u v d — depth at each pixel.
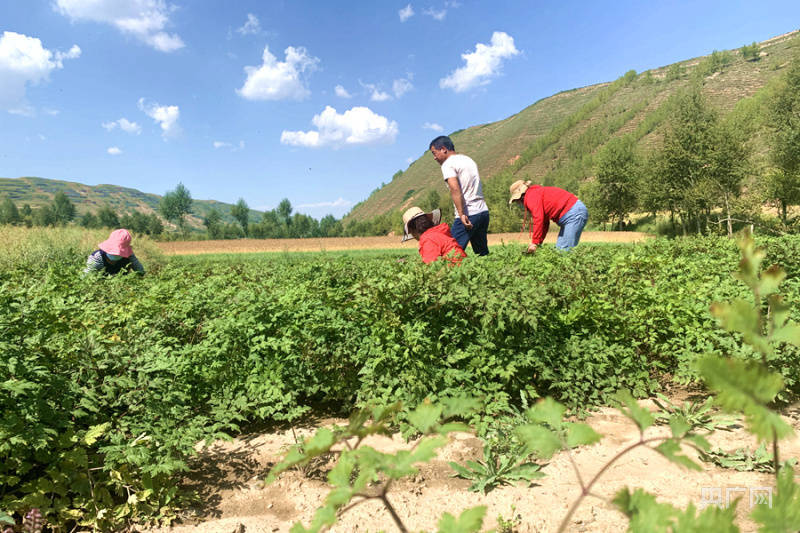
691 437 0.61
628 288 4.22
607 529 2.06
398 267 4.27
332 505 0.68
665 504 0.56
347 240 54.81
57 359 3.00
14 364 2.47
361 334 3.67
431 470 2.73
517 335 3.58
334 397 3.74
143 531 2.34
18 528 2.23
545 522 2.15
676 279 4.96
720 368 0.39
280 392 3.43
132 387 2.96
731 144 45.66
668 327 3.86
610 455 2.77
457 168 6.19
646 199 57.94
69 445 2.58
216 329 3.73
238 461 2.97
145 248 20.86
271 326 3.71
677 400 3.54
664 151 53.44
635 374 3.67
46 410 2.58
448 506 2.36
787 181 35.94
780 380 0.39
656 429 3.06
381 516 2.28
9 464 2.41
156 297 4.62
